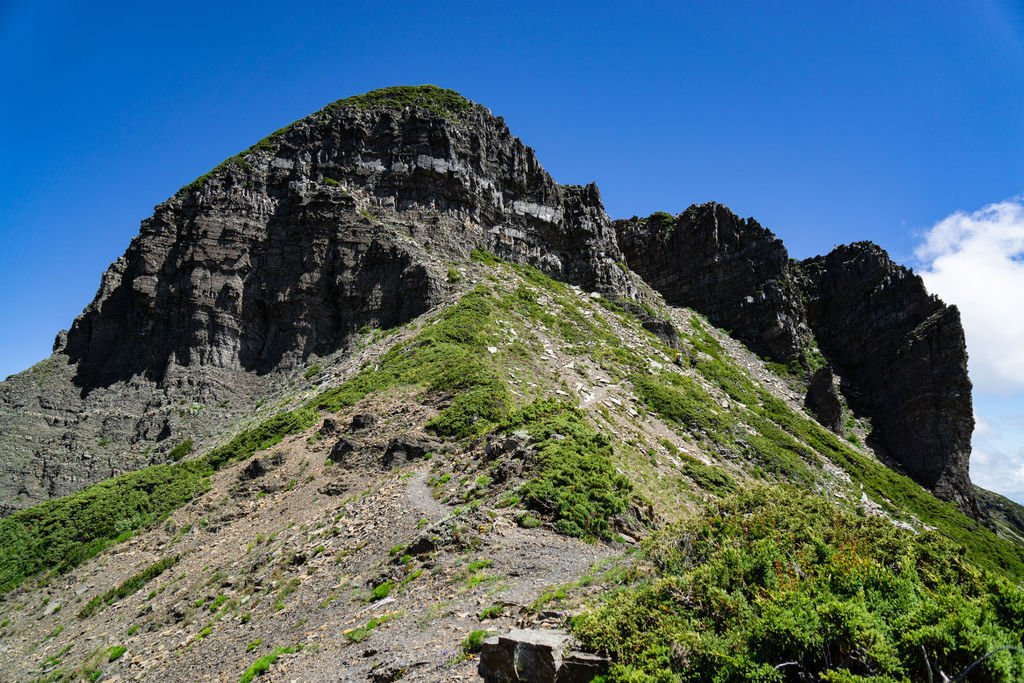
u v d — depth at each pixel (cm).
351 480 3662
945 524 6288
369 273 7356
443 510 2706
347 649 1670
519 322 6462
